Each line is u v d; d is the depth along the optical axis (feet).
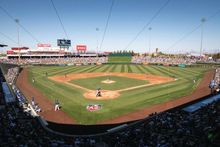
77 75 181.37
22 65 271.49
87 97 101.14
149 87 124.57
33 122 66.85
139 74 186.09
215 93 106.73
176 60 305.32
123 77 167.43
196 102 90.58
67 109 83.41
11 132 52.19
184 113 73.51
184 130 50.85
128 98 98.99
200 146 39.24
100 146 47.85
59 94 107.96
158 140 45.83
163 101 93.61
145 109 82.58
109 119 72.43
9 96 97.91
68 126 66.44
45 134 56.75
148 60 315.58
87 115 76.48
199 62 279.28
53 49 384.27
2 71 201.46
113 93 109.29
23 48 354.33
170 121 60.64
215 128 43.93
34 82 144.87
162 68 240.53
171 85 131.03
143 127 57.36
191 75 177.99
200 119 59.26
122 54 353.10
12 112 72.43
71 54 367.25
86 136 56.65
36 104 90.84
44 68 244.42
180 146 41.47
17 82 145.89
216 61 284.20
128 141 47.42
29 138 49.08
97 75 180.96
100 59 334.44
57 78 163.12
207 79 156.35
